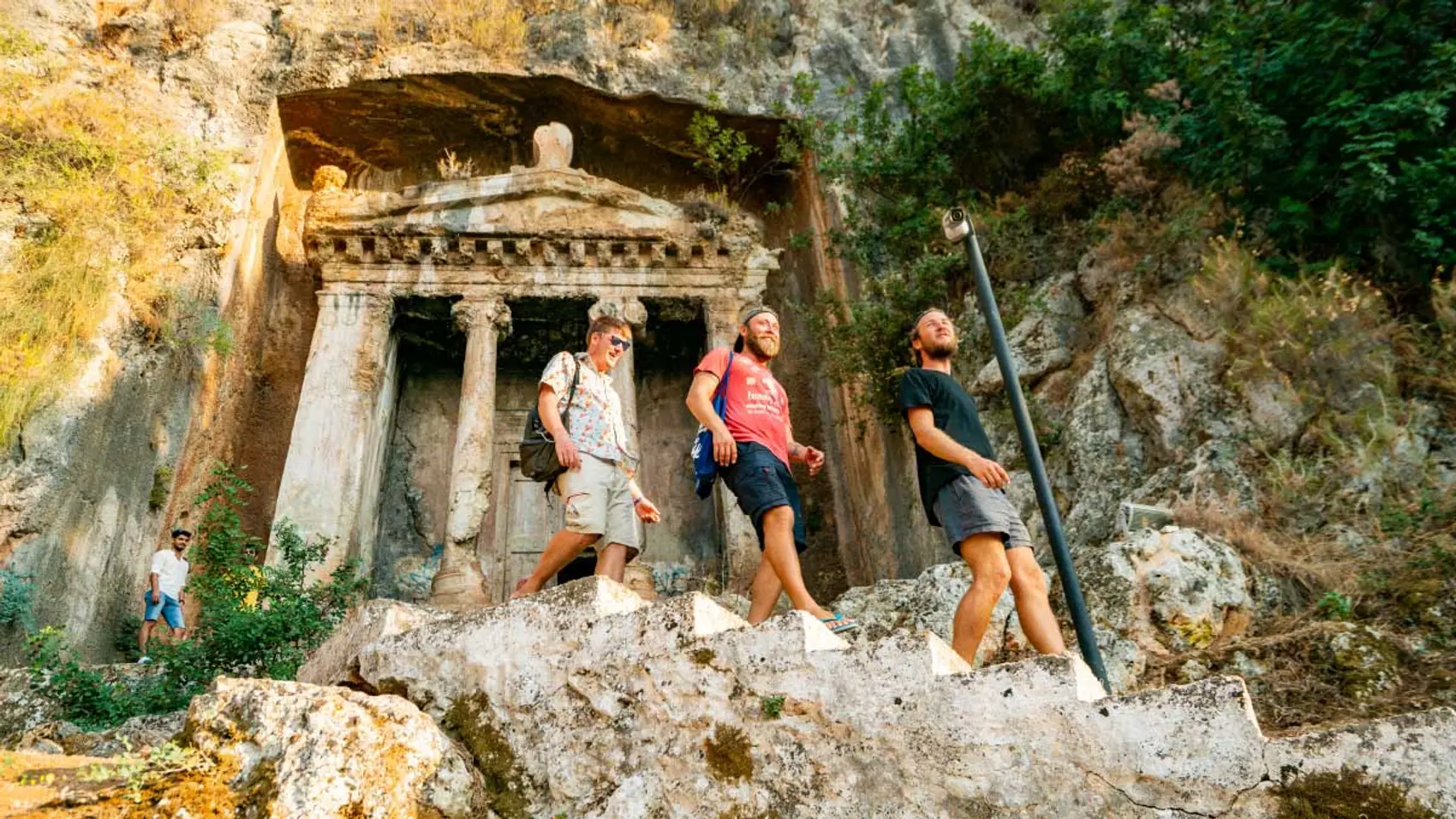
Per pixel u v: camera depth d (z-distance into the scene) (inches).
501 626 195.6
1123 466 400.2
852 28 692.1
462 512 510.9
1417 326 369.7
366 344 551.5
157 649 342.3
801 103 655.8
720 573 553.3
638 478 617.0
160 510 467.5
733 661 175.3
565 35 641.0
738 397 212.8
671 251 585.6
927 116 579.8
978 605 183.9
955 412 200.2
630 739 177.0
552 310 588.1
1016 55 559.2
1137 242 459.5
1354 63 410.6
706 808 167.6
